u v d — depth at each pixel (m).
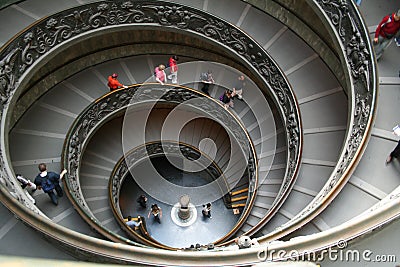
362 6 10.17
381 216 4.09
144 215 18.12
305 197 9.87
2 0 12.10
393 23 8.27
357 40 8.59
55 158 12.93
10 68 10.45
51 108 14.01
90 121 13.59
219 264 4.24
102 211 13.82
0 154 9.30
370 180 7.66
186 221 17.95
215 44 13.23
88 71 15.17
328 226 7.08
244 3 13.70
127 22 13.02
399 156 7.78
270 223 9.59
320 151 10.66
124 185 18.64
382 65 9.19
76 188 12.05
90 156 15.25
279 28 13.26
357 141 7.69
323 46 12.33
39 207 11.24
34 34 10.98
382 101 8.70
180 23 13.11
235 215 17.66
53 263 3.07
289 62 12.55
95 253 4.61
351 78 8.94
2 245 5.37
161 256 4.45
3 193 5.41
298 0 12.36
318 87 11.98
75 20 11.95
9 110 10.52
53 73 14.22
